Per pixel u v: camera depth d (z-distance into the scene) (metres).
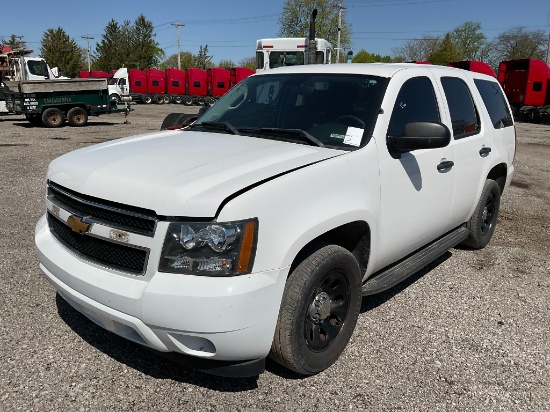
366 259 3.26
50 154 11.45
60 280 2.79
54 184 3.01
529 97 26.34
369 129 3.26
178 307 2.29
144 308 2.35
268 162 2.77
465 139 4.35
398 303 4.02
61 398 2.68
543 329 3.67
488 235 5.40
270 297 2.45
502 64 27.81
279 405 2.71
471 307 3.99
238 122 3.74
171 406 2.66
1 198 6.98
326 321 3.00
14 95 19.02
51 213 3.03
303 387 2.87
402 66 3.87
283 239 2.50
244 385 2.87
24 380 2.82
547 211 7.38
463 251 5.39
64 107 19.39
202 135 3.52
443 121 4.00
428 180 3.72
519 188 9.04
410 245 3.75
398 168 3.36
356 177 2.99
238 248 2.35
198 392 2.79
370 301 4.05
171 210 2.36
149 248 2.39
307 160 2.84
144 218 2.41
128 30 69.31
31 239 5.22
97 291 2.51
